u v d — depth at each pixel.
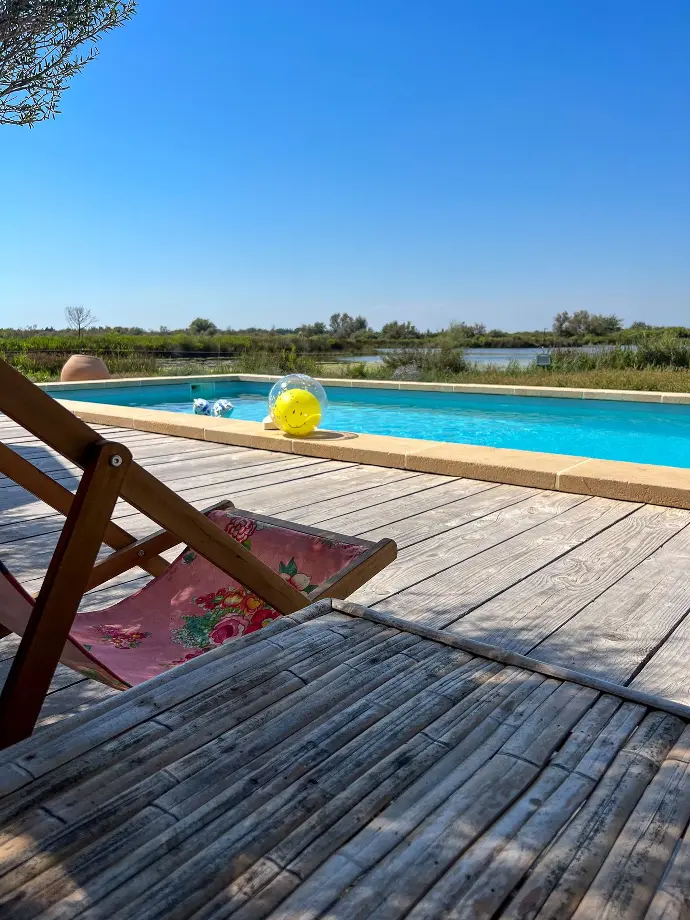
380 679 1.35
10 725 1.23
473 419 10.86
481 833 0.95
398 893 0.84
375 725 1.20
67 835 0.93
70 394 11.84
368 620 1.63
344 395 13.09
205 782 1.04
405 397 12.37
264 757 1.10
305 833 0.94
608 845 0.93
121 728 1.17
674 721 1.23
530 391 11.12
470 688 1.33
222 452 5.84
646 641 2.30
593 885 0.86
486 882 0.86
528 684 1.35
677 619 2.47
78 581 1.29
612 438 9.38
